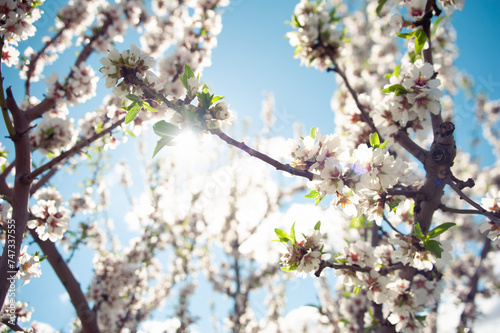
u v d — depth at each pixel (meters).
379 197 2.52
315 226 2.62
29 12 3.51
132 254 8.97
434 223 6.02
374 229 4.43
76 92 4.52
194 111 2.02
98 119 5.95
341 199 2.31
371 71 7.11
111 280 6.87
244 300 10.29
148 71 2.20
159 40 6.74
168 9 6.68
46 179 4.43
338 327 5.65
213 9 5.88
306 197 2.38
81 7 5.44
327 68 4.31
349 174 2.10
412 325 3.08
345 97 6.12
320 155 2.13
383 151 2.30
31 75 4.82
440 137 2.69
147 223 9.48
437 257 2.38
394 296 2.94
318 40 4.56
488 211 2.48
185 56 5.50
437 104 2.62
